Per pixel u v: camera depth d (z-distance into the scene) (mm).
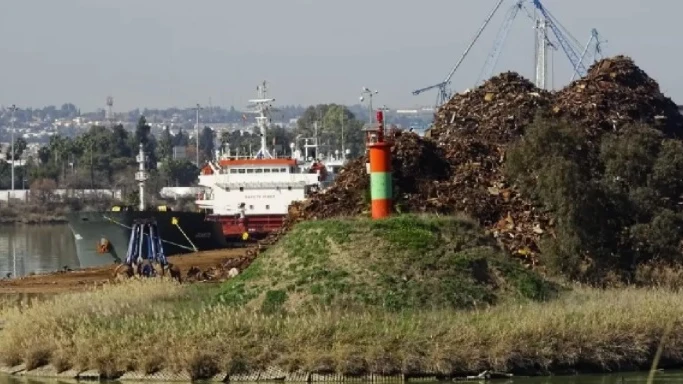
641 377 119688
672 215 175250
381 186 158750
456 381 117812
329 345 120750
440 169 190875
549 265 167875
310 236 147375
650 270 169375
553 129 184000
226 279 175250
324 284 138500
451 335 120875
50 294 171625
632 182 180625
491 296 139000
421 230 145625
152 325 127625
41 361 128875
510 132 199125
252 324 124500
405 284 138000
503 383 117562
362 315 128750
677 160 181750
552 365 121062
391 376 118188
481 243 148375
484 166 191000
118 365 123875
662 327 126000
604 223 174375
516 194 183375
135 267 185625
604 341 123188
